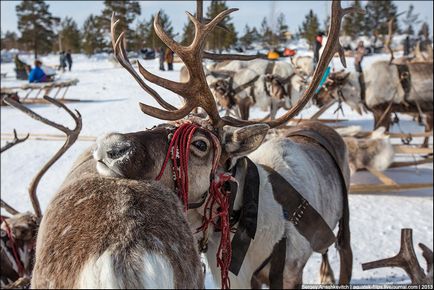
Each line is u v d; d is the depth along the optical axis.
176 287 1.39
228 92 10.28
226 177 2.24
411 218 5.97
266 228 2.74
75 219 1.47
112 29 2.13
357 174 7.86
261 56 2.74
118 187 1.59
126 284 1.27
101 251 1.33
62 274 1.34
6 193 7.00
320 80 2.45
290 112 2.43
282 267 2.78
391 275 4.50
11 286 2.98
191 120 2.17
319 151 3.70
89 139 9.40
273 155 3.12
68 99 14.84
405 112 10.18
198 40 2.06
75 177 1.75
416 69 9.85
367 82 10.04
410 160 8.80
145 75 2.01
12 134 10.65
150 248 1.38
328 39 2.41
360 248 5.09
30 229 3.20
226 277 2.31
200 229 2.32
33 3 48.34
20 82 22.42
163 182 1.89
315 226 2.96
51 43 49.81
